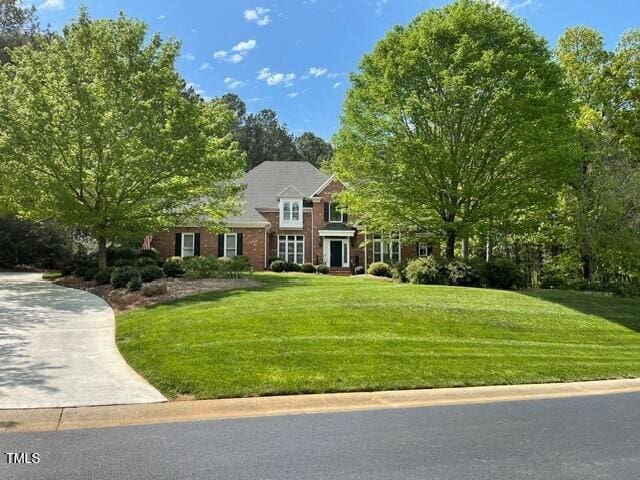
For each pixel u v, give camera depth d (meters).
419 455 4.98
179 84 21.00
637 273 25.36
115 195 19.61
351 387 7.66
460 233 21.55
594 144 23.77
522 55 20.19
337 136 23.17
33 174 18.80
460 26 20.89
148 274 18.25
